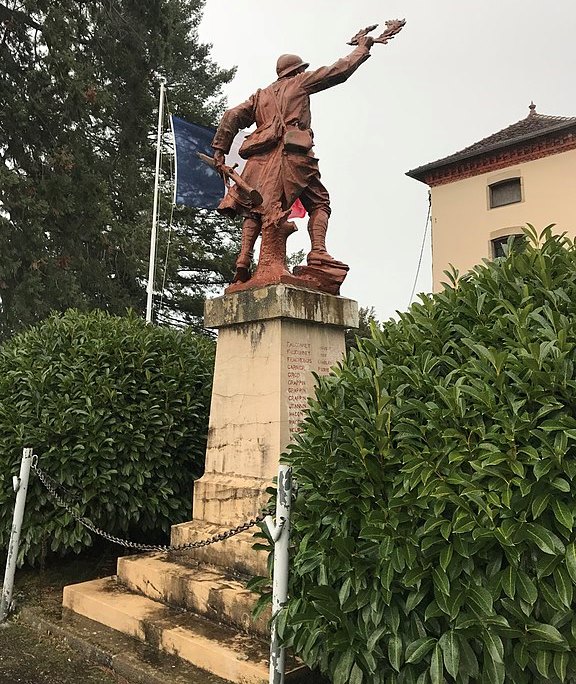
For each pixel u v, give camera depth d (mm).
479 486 2225
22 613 4418
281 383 4465
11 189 14352
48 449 4922
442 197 20672
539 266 2752
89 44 17594
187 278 25484
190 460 5434
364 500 2535
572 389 2176
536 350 2254
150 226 20141
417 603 2279
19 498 4617
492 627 2143
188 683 3195
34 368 5238
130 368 5270
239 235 26125
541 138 18344
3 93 15297
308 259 5305
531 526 2080
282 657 2775
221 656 3268
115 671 3521
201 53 27531
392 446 2533
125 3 17938
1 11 15281
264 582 3010
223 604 3719
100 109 16641
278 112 5180
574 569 1990
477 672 2178
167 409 5266
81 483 4848
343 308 5023
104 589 4441
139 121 18781
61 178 15031
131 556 4711
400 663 2330
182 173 11039
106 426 4953
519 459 2166
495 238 19266
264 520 3072
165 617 3850
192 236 25828
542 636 2051
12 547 4578
